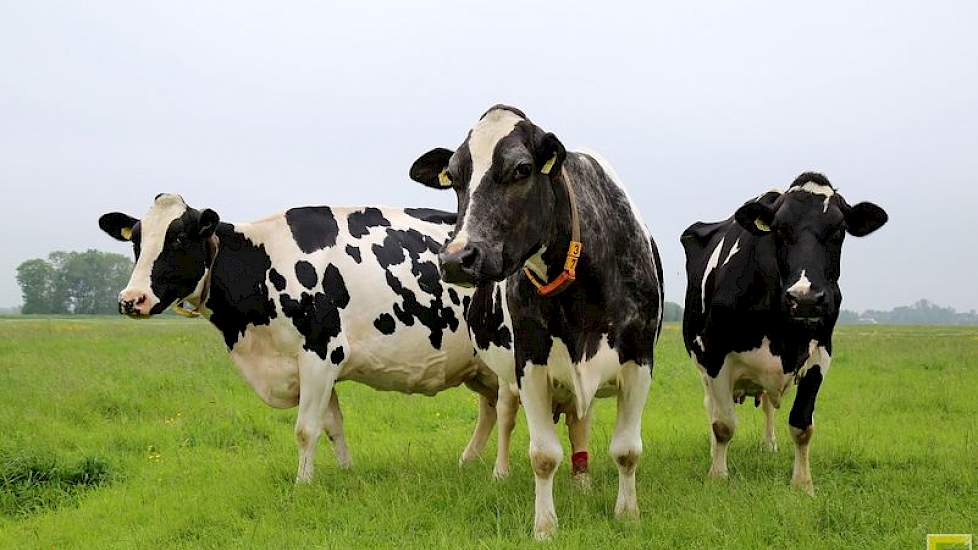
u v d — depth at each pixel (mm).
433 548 5461
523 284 5699
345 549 5559
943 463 7566
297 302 7633
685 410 11883
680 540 5508
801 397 6906
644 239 6059
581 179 5742
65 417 11211
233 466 8461
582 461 7008
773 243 6746
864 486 6906
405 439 9953
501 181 4941
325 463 8438
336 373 7770
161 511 6918
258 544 5902
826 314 6402
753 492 6414
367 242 8109
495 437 9867
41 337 26016
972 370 16484
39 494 7613
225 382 13828
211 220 7461
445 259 4695
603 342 5699
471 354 8383
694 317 7859
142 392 12758
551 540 5453
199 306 7848
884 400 12125
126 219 8133
